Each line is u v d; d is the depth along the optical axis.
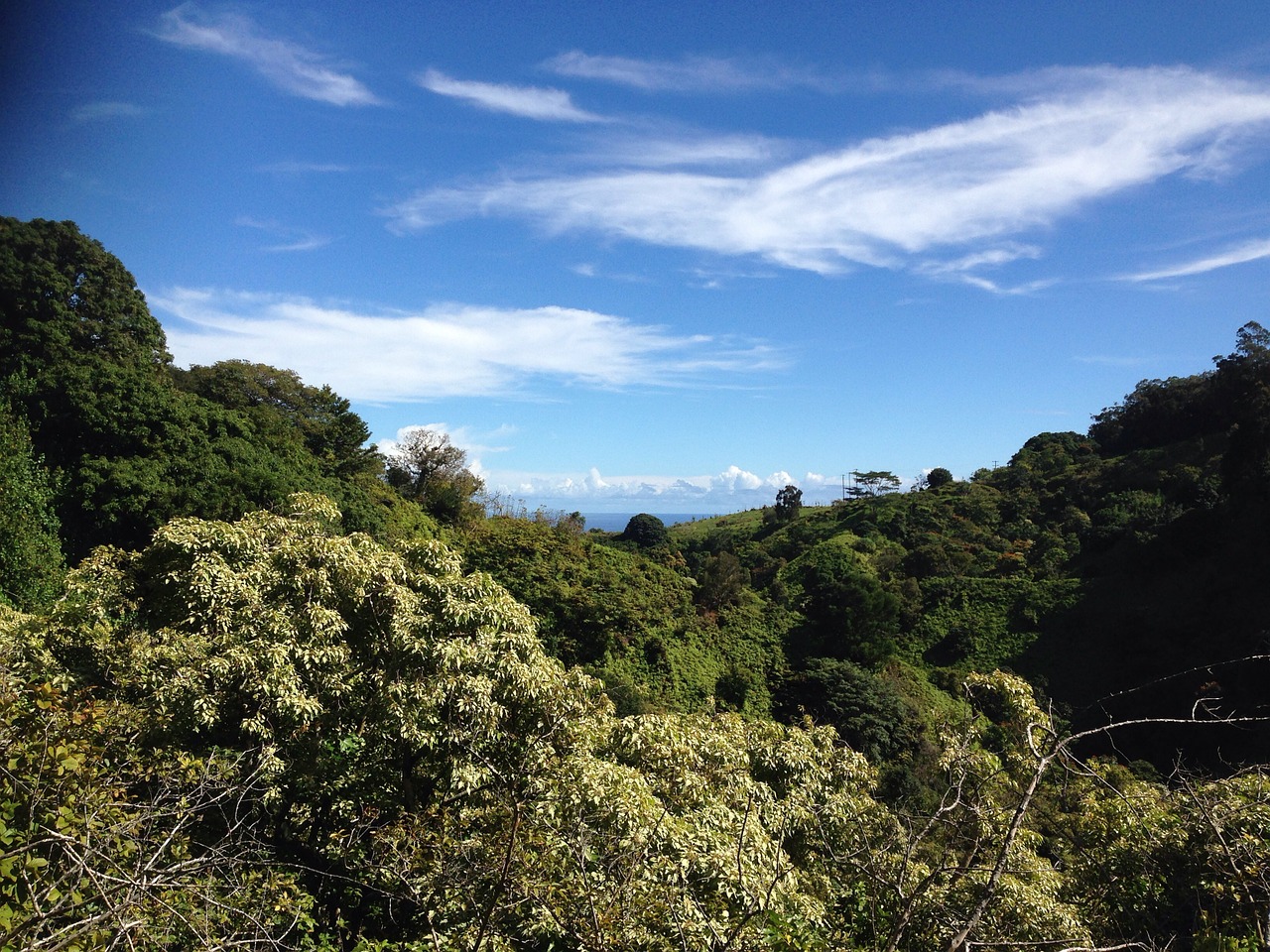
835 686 27.20
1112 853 6.70
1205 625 27.78
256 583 8.95
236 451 23.64
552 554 33.28
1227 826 5.09
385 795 8.64
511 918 5.05
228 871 4.25
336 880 7.22
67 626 8.47
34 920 2.62
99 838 3.27
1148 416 54.44
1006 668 32.12
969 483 58.03
